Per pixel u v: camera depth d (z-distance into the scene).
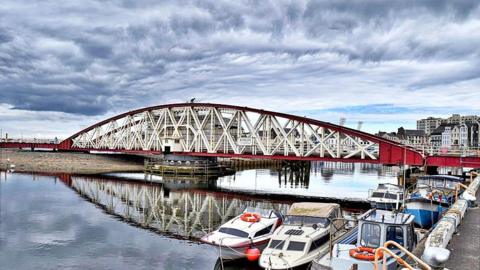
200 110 94.19
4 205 50.34
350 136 65.44
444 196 31.88
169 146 93.31
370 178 100.94
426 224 29.33
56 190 64.50
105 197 59.03
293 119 71.75
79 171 99.69
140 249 31.94
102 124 110.00
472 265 14.13
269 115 74.81
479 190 34.06
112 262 28.70
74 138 116.56
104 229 38.62
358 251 17.67
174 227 39.88
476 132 178.25
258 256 25.86
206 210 49.56
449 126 184.62
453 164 56.16
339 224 29.11
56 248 32.03
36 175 86.75
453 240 17.14
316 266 18.61
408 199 30.45
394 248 18.80
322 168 147.88
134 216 45.41
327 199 59.06
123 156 123.94
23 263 28.34
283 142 74.75
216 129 101.31
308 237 24.39
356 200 58.06
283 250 23.66
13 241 33.88
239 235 27.70
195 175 90.25
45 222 41.25
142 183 77.31
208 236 27.86
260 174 107.19
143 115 100.94
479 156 56.41
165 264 28.38
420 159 58.38
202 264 28.44
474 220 21.22
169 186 73.44
